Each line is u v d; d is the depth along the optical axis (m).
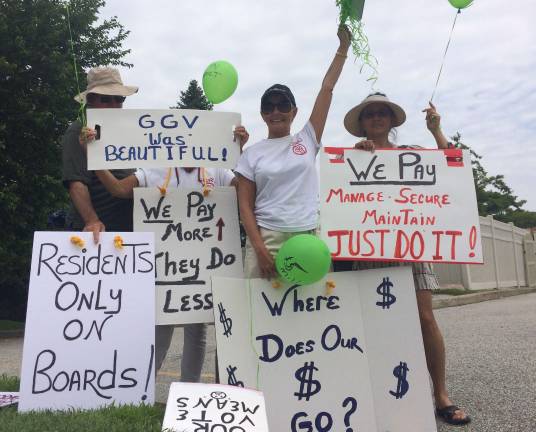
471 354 5.26
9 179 11.07
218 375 2.84
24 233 11.62
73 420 2.36
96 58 13.68
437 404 3.30
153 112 3.24
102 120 3.20
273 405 2.76
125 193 3.40
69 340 2.79
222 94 3.40
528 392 3.73
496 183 37.16
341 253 3.01
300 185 3.04
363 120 3.62
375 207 3.08
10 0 10.73
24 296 14.13
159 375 5.04
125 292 2.93
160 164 3.21
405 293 3.01
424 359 2.92
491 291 15.20
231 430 2.25
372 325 2.96
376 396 2.88
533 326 7.12
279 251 2.75
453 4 3.07
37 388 2.68
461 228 3.09
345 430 2.78
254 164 3.08
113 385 2.76
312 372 2.84
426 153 3.17
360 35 3.20
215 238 3.31
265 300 2.89
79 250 2.97
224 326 2.78
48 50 11.02
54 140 11.50
